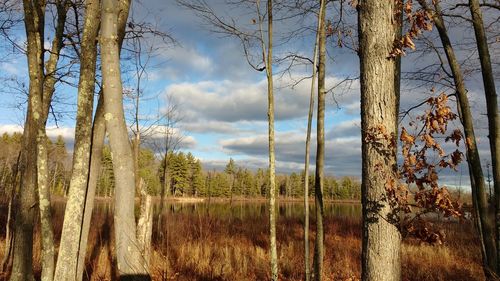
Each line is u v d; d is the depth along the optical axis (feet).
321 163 19.02
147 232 23.27
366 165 13.07
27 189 20.83
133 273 11.94
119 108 12.80
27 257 20.40
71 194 15.94
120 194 12.27
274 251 19.04
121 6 17.25
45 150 17.58
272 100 19.92
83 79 17.06
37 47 19.35
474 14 22.67
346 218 70.64
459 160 12.26
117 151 12.46
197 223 38.58
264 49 20.21
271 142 19.66
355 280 27.35
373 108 13.03
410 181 12.45
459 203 12.47
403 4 13.88
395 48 12.94
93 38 17.44
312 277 21.13
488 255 22.38
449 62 24.09
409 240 43.32
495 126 21.56
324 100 19.53
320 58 19.98
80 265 16.75
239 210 100.89
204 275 25.55
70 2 24.04
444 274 30.07
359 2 13.97
